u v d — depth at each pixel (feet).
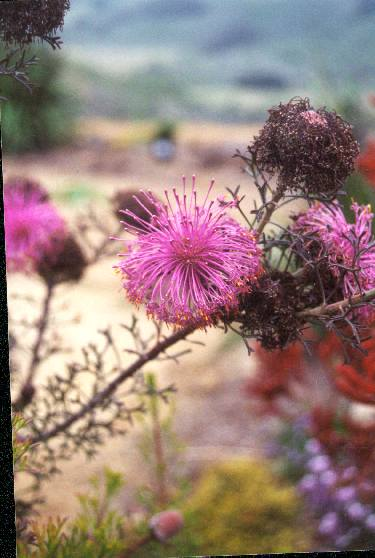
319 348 2.19
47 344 1.86
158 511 2.35
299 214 1.23
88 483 2.97
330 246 1.18
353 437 2.35
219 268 1.13
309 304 1.18
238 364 4.76
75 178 7.95
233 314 1.15
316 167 1.10
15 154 7.06
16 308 2.50
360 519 2.68
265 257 1.21
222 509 3.02
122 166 10.29
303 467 3.32
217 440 3.76
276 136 1.11
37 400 1.61
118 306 5.01
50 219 1.67
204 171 10.10
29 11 1.15
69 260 1.74
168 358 1.28
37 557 1.47
